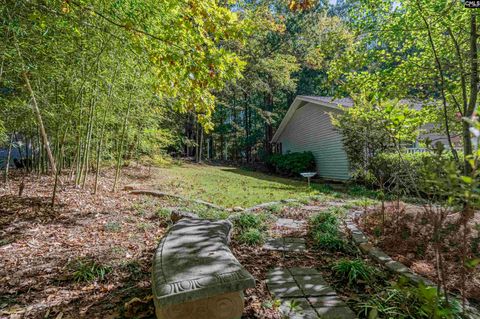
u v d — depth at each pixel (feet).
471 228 10.05
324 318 6.82
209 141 80.48
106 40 15.02
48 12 10.21
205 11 9.59
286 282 8.74
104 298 8.12
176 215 14.16
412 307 6.87
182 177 35.09
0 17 10.77
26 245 11.60
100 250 11.28
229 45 42.39
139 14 9.48
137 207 17.49
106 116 21.61
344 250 11.32
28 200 16.97
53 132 21.16
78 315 7.28
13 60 14.11
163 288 5.36
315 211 18.17
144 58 12.35
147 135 30.07
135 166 36.55
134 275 9.47
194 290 5.27
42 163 26.48
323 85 19.61
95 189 20.08
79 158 21.11
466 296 7.39
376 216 15.24
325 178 42.27
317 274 9.29
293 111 50.11
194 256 6.74
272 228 14.55
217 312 5.59
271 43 57.41
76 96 18.44
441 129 19.30
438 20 15.02
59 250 11.25
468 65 15.75
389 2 16.07
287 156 47.70
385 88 16.72
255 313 7.09
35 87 17.28
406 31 16.34
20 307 7.65
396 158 23.50
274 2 48.65
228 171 49.16
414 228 12.09
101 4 10.07
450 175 4.12
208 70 10.32
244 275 5.73
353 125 28.76
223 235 8.80
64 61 16.37
